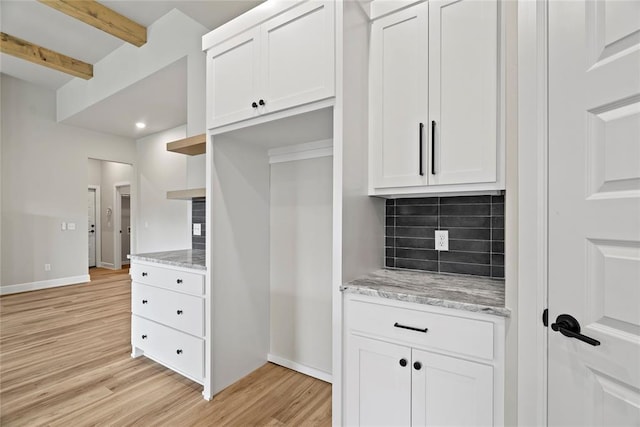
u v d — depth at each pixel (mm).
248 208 2207
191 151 2525
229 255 2057
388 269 1827
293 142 2172
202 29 2678
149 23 3129
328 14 1433
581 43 874
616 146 799
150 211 5793
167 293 2201
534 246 993
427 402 1227
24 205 4613
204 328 1958
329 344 2113
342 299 1438
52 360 2428
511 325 1066
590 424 855
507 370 1075
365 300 1376
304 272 2223
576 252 887
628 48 774
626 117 781
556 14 938
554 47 941
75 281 5145
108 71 3787
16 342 2764
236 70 1788
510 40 1080
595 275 845
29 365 2342
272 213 2377
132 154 6008
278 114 1618
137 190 6043
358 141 1521
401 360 1280
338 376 1433
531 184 998
